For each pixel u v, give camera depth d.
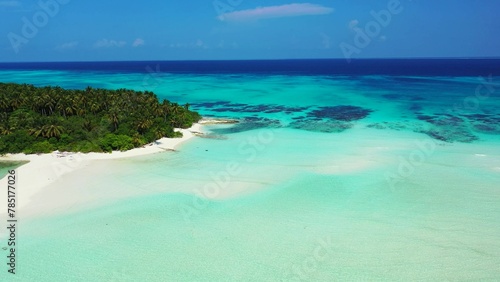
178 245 33.94
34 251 32.78
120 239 34.78
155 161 56.06
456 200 42.47
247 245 33.97
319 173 50.88
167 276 29.81
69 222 37.66
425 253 32.78
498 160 54.62
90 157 56.84
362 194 44.28
